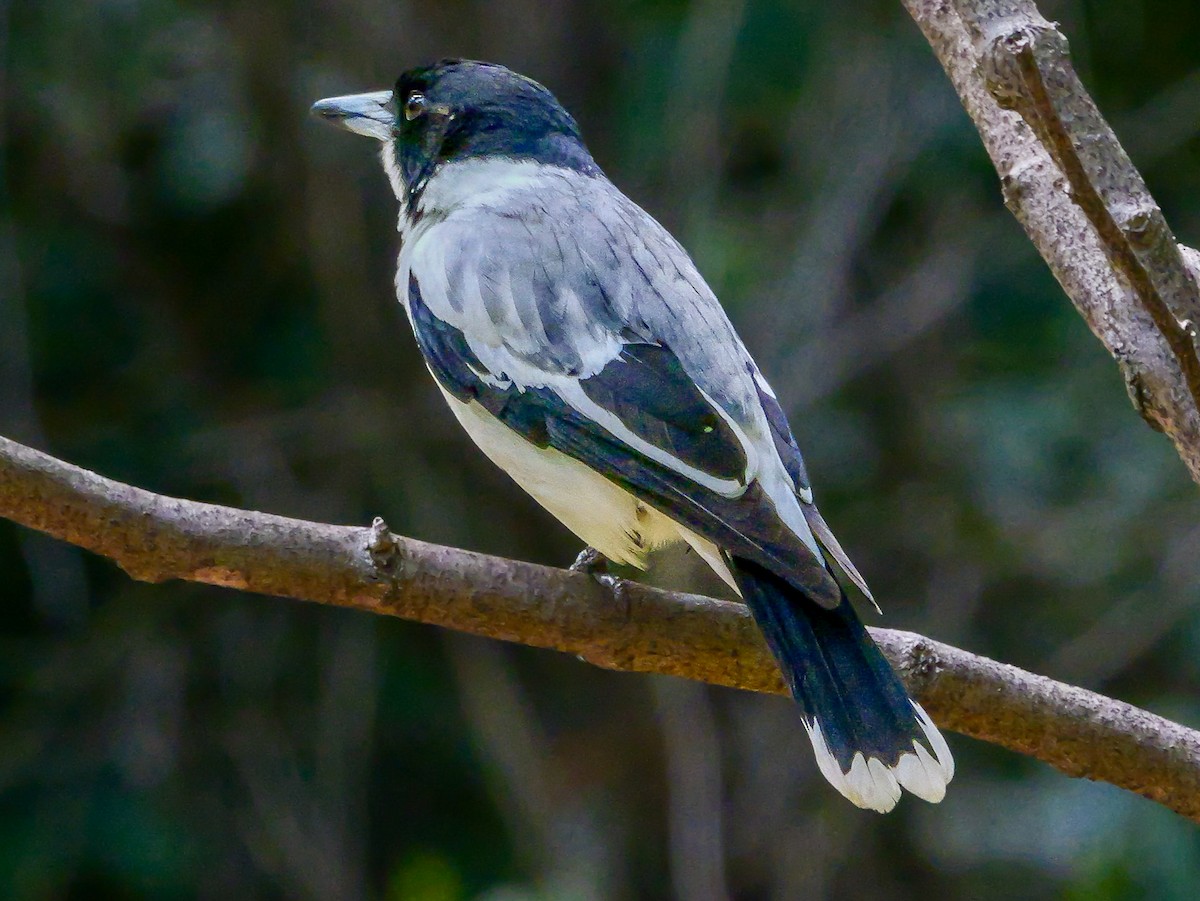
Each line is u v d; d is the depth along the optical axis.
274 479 12.59
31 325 12.70
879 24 12.80
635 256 6.32
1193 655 11.77
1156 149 12.88
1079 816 10.90
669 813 12.15
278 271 13.12
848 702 5.07
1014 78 4.36
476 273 6.34
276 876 11.94
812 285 12.50
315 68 12.72
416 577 5.42
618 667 5.70
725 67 12.73
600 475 5.93
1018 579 12.31
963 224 12.87
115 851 11.48
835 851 12.06
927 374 12.80
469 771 12.49
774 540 5.28
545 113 7.11
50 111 12.87
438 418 12.47
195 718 12.24
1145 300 4.27
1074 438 12.35
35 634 12.21
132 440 12.64
